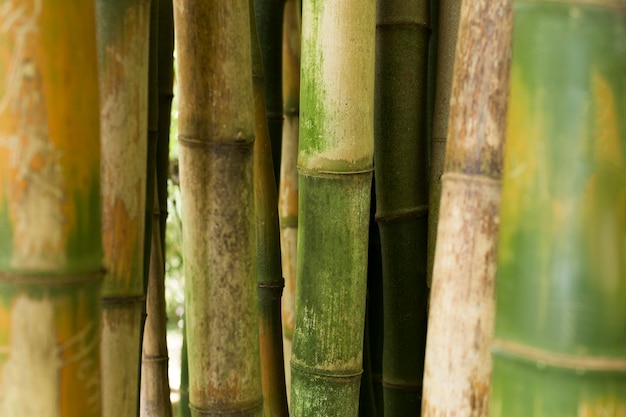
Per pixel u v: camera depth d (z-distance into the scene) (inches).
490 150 33.5
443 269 34.8
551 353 28.9
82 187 32.2
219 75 47.2
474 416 34.0
